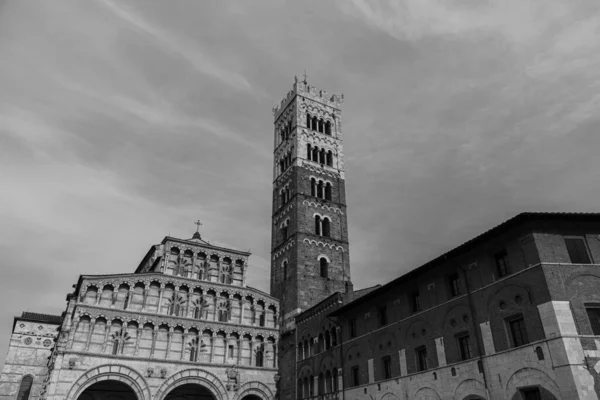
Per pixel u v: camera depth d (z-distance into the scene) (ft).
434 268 139.95
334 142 307.78
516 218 111.75
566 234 112.16
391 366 150.10
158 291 218.59
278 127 330.13
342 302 190.19
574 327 99.45
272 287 263.29
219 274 238.89
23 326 285.84
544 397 99.14
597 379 94.12
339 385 174.91
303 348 212.23
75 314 195.52
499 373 111.24
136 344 202.08
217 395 207.31
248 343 227.40
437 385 129.39
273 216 292.40
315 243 256.32
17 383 268.82
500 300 115.44
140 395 191.83
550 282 104.01
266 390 219.20
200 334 216.33
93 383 186.39
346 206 284.20
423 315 140.56
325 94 325.21
